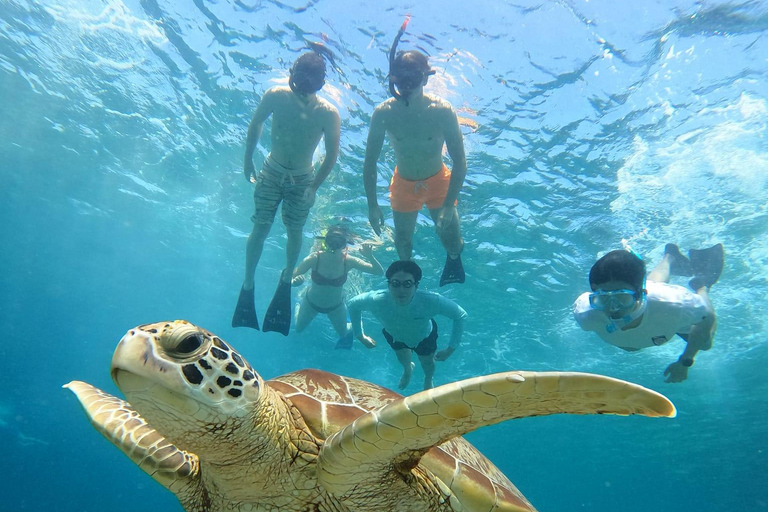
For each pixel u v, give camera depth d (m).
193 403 1.86
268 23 8.26
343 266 12.08
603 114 8.73
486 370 23.97
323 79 6.89
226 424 1.96
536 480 63.53
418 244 13.12
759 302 13.98
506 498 2.71
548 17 7.25
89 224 21.75
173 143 13.45
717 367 19.44
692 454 36.09
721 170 9.34
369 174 7.03
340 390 2.85
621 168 9.82
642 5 6.98
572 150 9.61
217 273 23.09
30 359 54.50
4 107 14.07
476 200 11.30
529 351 20.84
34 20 10.24
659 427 29.55
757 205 10.04
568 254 13.05
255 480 2.29
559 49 7.70
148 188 16.58
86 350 50.66
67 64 11.43
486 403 1.63
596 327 6.52
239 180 14.10
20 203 21.39
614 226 11.63
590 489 66.12
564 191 10.75
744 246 11.48
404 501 2.34
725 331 16.19
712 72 7.78
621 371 21.22
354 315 9.60
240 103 10.68
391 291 7.90
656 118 8.62
